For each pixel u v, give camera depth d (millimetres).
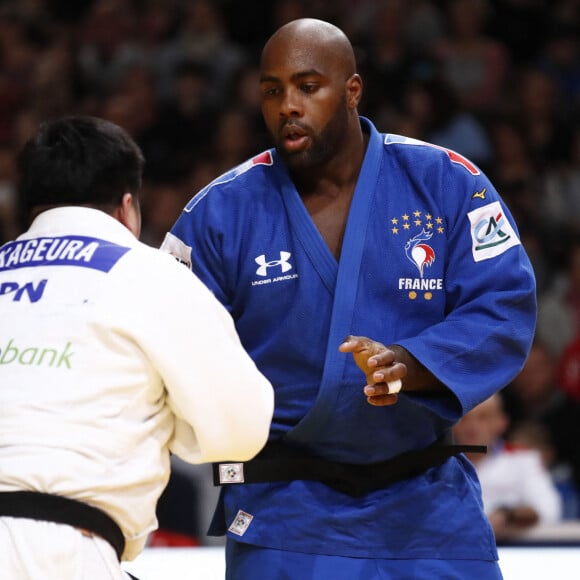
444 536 11250
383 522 11180
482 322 11078
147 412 9828
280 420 11391
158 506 21391
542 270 31641
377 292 11211
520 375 27516
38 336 9680
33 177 10336
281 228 11414
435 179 11438
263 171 11688
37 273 9984
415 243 11297
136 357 9703
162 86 35750
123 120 34188
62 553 9203
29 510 9258
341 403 11008
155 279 9875
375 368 10164
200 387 9766
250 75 34344
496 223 11414
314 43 11039
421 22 36844
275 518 11258
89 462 9406
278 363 11336
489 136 34531
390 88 34281
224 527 11844
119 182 10406
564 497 25047
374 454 11258
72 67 36219
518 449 22734
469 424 21766
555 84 36750
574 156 34906
